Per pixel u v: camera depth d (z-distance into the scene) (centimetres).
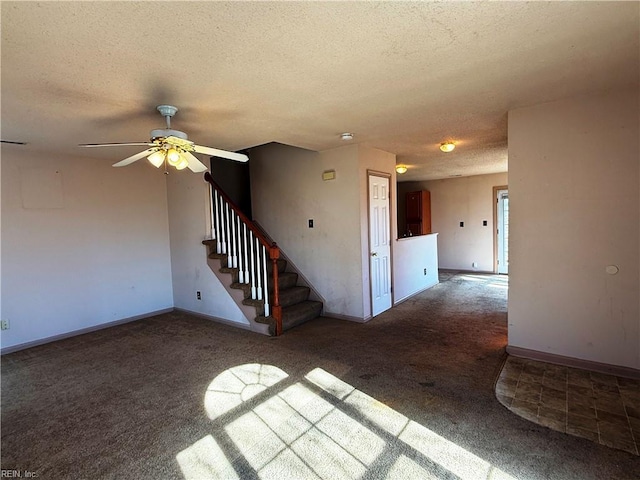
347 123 323
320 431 214
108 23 151
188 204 484
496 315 452
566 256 285
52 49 171
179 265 507
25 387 284
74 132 318
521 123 294
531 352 308
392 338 374
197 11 145
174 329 429
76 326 425
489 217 756
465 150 471
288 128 334
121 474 183
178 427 223
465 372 287
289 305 449
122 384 284
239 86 227
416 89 243
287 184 493
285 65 199
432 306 504
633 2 148
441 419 222
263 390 267
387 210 487
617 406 230
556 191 285
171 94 236
